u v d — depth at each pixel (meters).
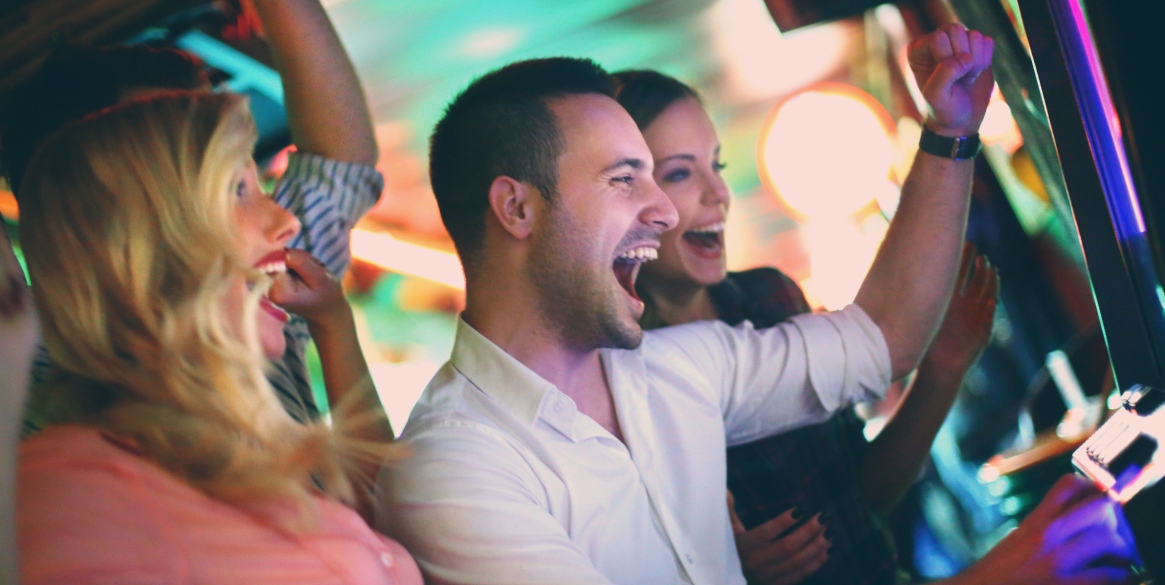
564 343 1.45
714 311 2.20
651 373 1.55
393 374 4.57
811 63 3.76
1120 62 1.03
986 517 2.96
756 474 1.84
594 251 1.41
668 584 1.42
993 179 3.19
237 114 1.03
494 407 1.38
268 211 1.18
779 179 3.26
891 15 3.26
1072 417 2.83
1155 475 1.03
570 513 1.35
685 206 2.04
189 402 0.92
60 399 0.94
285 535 0.88
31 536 0.71
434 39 3.37
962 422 3.29
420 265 4.42
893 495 2.04
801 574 1.73
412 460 1.32
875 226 3.77
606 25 3.52
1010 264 3.27
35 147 1.43
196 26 2.45
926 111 1.58
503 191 1.42
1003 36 1.75
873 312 1.64
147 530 0.77
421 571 1.26
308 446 0.98
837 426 2.01
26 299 0.63
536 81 1.45
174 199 0.96
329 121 1.71
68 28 2.30
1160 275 1.08
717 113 4.01
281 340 1.17
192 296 0.95
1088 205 1.15
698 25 3.62
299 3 1.66
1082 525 1.15
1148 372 1.16
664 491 1.48
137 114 0.98
